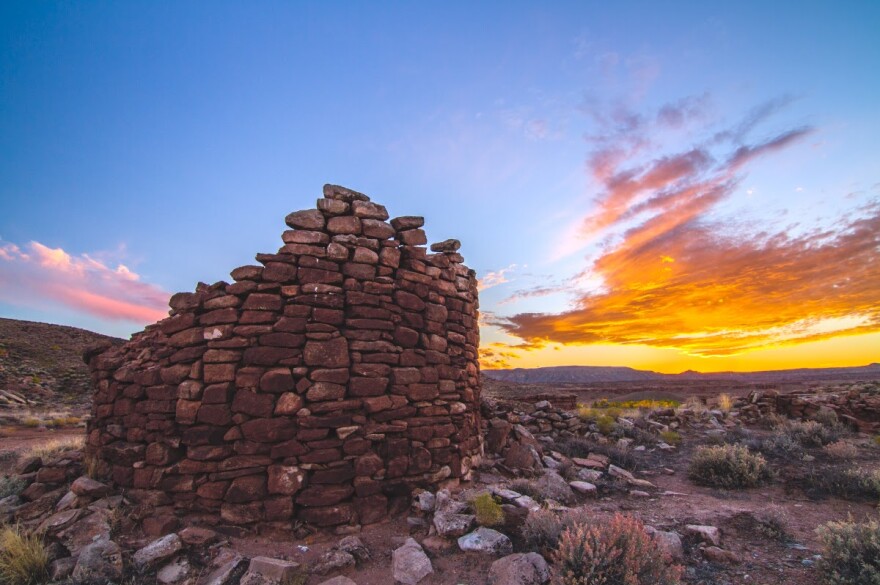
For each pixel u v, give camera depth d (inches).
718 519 286.7
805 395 922.1
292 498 270.8
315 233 309.7
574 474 398.0
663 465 469.7
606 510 307.3
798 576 211.8
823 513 302.2
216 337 287.4
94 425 325.1
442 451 325.1
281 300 296.0
